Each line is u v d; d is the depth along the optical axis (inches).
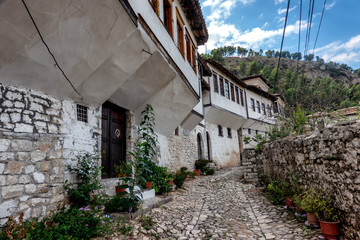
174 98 314.3
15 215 131.5
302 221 162.9
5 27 120.5
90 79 190.4
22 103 146.0
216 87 609.3
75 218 134.6
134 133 289.7
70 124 181.8
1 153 130.6
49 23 133.2
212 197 275.4
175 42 295.9
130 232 138.6
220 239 147.7
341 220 129.2
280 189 224.2
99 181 205.2
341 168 128.9
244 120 751.7
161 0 259.6
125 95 255.9
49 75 156.3
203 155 569.9
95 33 158.7
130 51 197.0
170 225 166.1
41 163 151.9
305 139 175.9
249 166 378.9
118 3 155.5
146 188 238.2
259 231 160.9
